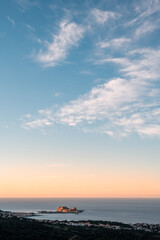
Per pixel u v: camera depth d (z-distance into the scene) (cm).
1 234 14462
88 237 17125
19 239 14138
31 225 18512
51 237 15800
